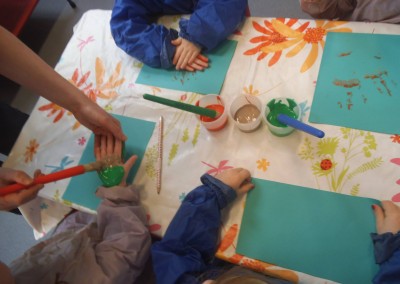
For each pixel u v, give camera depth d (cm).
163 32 88
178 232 65
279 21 85
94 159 82
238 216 67
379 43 75
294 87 77
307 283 59
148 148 80
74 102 78
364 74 73
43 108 93
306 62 78
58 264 69
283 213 65
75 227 92
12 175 69
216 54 87
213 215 65
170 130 81
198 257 65
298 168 68
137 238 69
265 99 78
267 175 69
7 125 117
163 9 98
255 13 157
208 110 73
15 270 69
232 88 81
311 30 81
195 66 86
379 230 59
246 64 83
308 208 64
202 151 76
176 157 77
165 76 88
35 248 76
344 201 63
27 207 88
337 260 59
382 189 62
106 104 89
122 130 84
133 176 77
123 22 93
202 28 83
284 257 61
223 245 65
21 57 72
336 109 71
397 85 70
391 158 64
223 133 76
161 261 65
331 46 78
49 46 187
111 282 67
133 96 88
